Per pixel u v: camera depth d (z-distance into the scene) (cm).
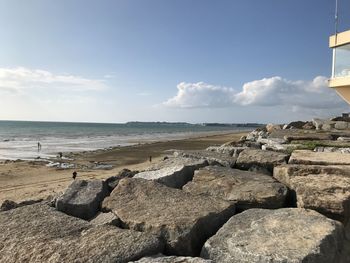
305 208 409
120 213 412
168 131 13962
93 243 337
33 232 370
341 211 394
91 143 5869
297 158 599
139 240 336
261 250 305
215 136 7906
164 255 331
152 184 479
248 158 623
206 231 378
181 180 543
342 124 1599
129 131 12938
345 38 1747
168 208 410
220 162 632
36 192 1711
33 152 4144
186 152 747
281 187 462
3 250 343
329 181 454
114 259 310
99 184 498
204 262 292
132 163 3034
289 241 316
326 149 799
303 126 1805
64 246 336
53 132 10212
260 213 391
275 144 938
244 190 462
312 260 290
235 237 338
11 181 2106
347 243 366
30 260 322
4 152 4134
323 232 328
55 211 430
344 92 1802
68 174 2397
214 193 477
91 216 441
